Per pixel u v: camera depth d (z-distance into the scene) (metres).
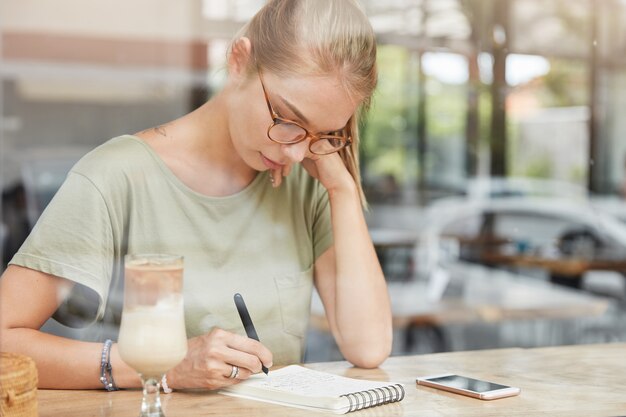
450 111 6.65
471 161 6.61
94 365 1.29
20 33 5.54
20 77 5.48
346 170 1.64
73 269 1.37
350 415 1.20
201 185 1.53
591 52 6.35
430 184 6.71
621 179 6.22
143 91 5.75
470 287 3.92
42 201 4.20
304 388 1.28
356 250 1.61
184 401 1.25
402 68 6.46
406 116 6.66
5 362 1.08
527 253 4.89
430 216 6.14
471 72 6.50
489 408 1.26
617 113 6.39
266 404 1.24
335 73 1.41
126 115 5.73
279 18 1.43
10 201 4.12
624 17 6.31
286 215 1.64
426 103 6.62
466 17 6.32
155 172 1.49
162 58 5.71
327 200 1.70
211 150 1.53
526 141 6.46
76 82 5.62
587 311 3.60
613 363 1.59
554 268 4.57
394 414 1.21
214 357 1.26
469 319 3.31
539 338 3.65
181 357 1.11
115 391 1.31
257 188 1.59
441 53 6.43
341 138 1.54
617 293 4.23
